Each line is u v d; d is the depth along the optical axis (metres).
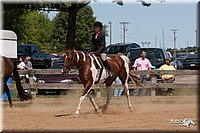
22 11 29.53
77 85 18.27
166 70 18.55
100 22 14.22
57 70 18.31
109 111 15.00
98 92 18.27
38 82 19.17
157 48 22.41
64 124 11.70
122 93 19.08
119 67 15.04
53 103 17.92
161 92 19.16
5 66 14.58
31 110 15.59
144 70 18.50
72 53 13.73
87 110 15.69
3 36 16.23
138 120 12.44
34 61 36.84
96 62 14.03
